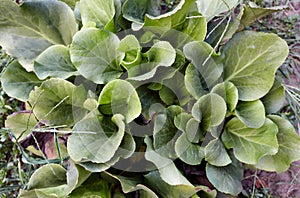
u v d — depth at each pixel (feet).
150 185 2.25
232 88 2.24
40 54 2.28
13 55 2.33
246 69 2.31
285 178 2.87
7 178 2.67
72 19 2.36
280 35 3.07
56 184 2.30
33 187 2.26
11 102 2.82
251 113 2.27
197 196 2.19
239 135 2.31
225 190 2.24
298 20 3.17
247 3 2.89
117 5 2.36
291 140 2.34
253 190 2.62
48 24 2.38
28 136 2.42
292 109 2.74
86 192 2.23
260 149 2.25
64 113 2.29
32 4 2.33
